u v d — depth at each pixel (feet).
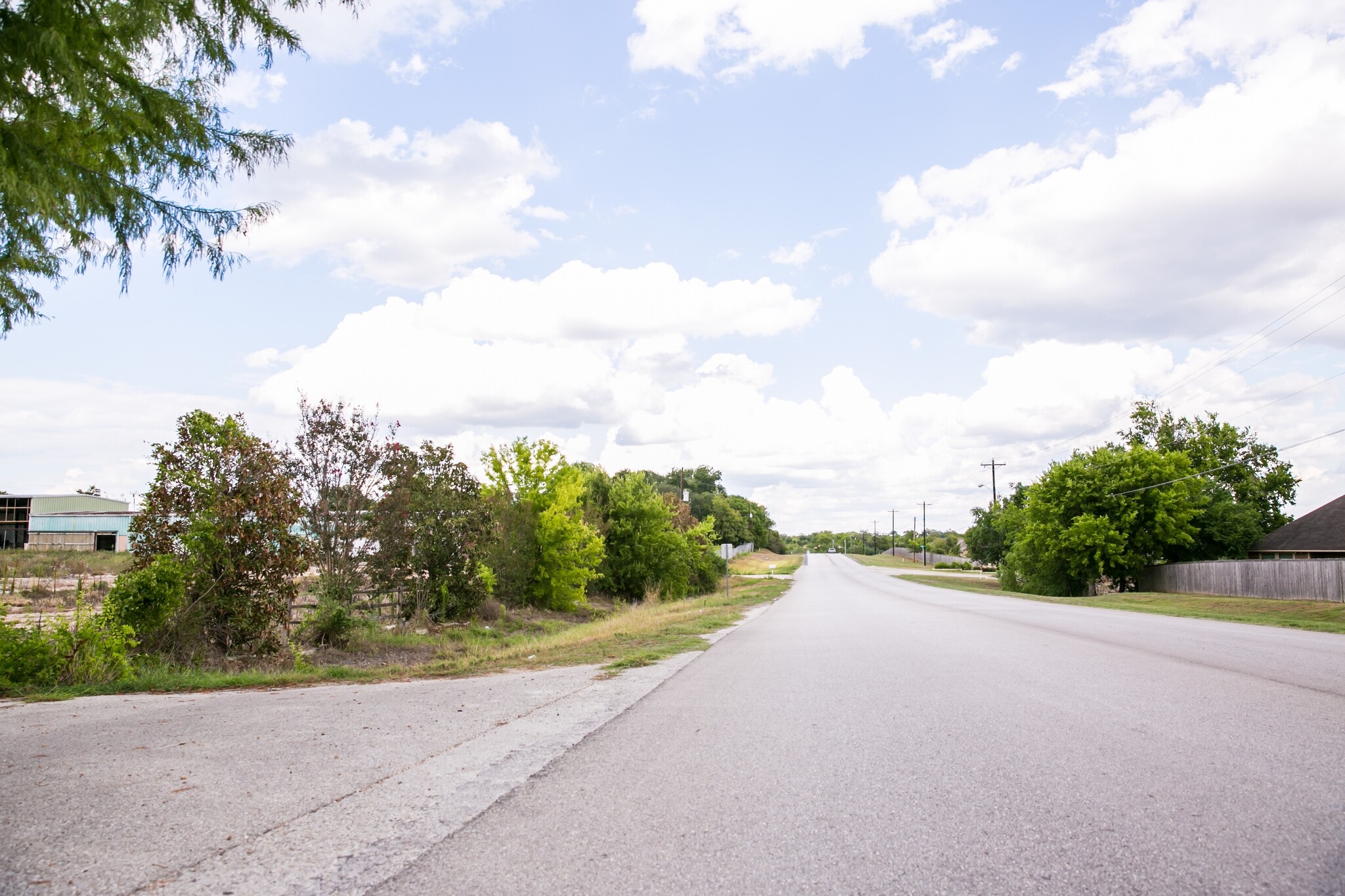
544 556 95.25
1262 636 47.65
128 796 14.79
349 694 28.91
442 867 11.19
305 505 56.13
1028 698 24.81
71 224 18.35
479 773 16.55
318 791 15.16
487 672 36.45
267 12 17.88
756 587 177.17
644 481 146.51
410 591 66.03
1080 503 160.56
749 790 15.07
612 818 13.42
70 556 153.58
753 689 28.17
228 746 19.27
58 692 29.32
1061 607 85.66
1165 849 11.51
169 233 19.16
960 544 548.72
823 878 10.67
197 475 42.39
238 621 41.63
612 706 25.31
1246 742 18.34
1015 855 11.41
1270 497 183.83
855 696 25.86
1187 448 188.96
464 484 73.36
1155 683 27.68
